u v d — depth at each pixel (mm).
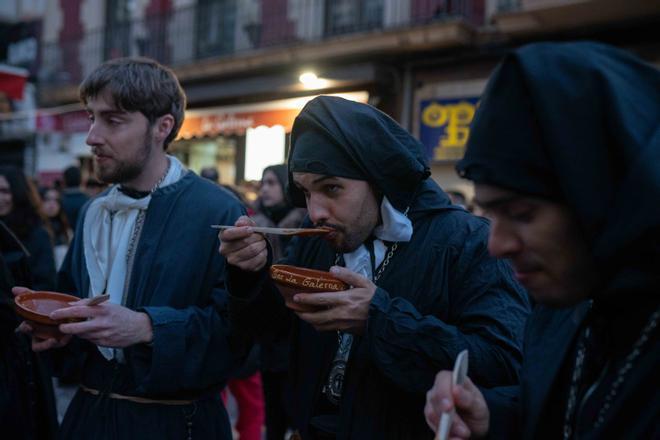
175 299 1723
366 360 1389
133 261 1770
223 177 9656
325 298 1271
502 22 6512
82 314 1483
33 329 1583
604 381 881
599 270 820
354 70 7598
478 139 874
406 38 7246
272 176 4020
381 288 1403
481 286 1360
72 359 1848
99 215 1882
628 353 860
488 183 861
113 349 1719
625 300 844
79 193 5266
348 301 1270
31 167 12664
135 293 1743
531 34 6641
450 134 7371
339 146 1341
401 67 7762
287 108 8344
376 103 7719
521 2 6820
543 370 1016
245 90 8672
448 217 1451
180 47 10414
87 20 11820
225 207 1822
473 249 1388
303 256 1650
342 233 1395
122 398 1723
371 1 8430
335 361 1488
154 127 1806
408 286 1406
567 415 954
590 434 824
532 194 833
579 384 953
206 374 1692
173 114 1853
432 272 1396
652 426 774
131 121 1747
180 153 10055
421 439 1365
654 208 749
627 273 801
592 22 6250
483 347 1276
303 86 8102
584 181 786
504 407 1092
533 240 849
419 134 7590
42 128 11148
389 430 1371
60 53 12016
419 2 7770
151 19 10773
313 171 1347
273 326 1619
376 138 1349
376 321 1256
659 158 761
